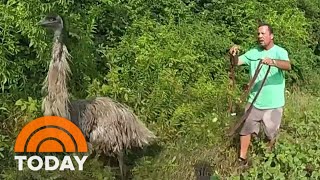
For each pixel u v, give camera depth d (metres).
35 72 7.63
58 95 6.05
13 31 7.30
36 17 7.20
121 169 6.64
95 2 8.47
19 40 7.58
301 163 6.54
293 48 9.48
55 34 6.00
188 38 8.65
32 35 7.14
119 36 8.64
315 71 10.16
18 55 7.52
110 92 7.64
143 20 8.67
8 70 7.26
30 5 7.19
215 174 6.54
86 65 7.81
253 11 9.62
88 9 8.29
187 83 8.22
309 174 6.65
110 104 6.60
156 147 7.12
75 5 8.15
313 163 6.62
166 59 8.18
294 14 10.09
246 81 8.40
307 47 10.31
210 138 7.07
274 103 6.79
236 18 9.55
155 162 6.84
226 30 9.30
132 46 8.23
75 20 7.73
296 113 7.86
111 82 7.83
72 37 7.71
